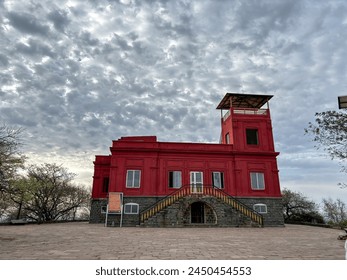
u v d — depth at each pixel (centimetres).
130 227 2056
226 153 2547
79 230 1734
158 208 2123
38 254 834
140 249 941
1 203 2355
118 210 2223
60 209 3850
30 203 3300
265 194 2467
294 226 2488
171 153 2500
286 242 1165
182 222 2105
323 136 1543
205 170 2492
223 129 2966
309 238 1332
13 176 1579
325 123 1527
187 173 2462
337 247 1020
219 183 2475
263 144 2636
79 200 4050
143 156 2455
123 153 2441
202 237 1341
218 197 2203
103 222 2692
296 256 826
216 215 2155
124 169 2400
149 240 1200
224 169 2519
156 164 2442
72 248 955
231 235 1459
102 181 2812
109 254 839
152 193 2358
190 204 2219
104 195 2772
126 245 1036
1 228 1855
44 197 3391
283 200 3703
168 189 2394
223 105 2967
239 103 2894
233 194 2436
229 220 2153
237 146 2602
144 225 2077
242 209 2197
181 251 902
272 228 2103
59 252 871
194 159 2512
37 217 3541
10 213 3331
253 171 2530
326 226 2314
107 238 1271
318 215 3572
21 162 1612
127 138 2747
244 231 1748
